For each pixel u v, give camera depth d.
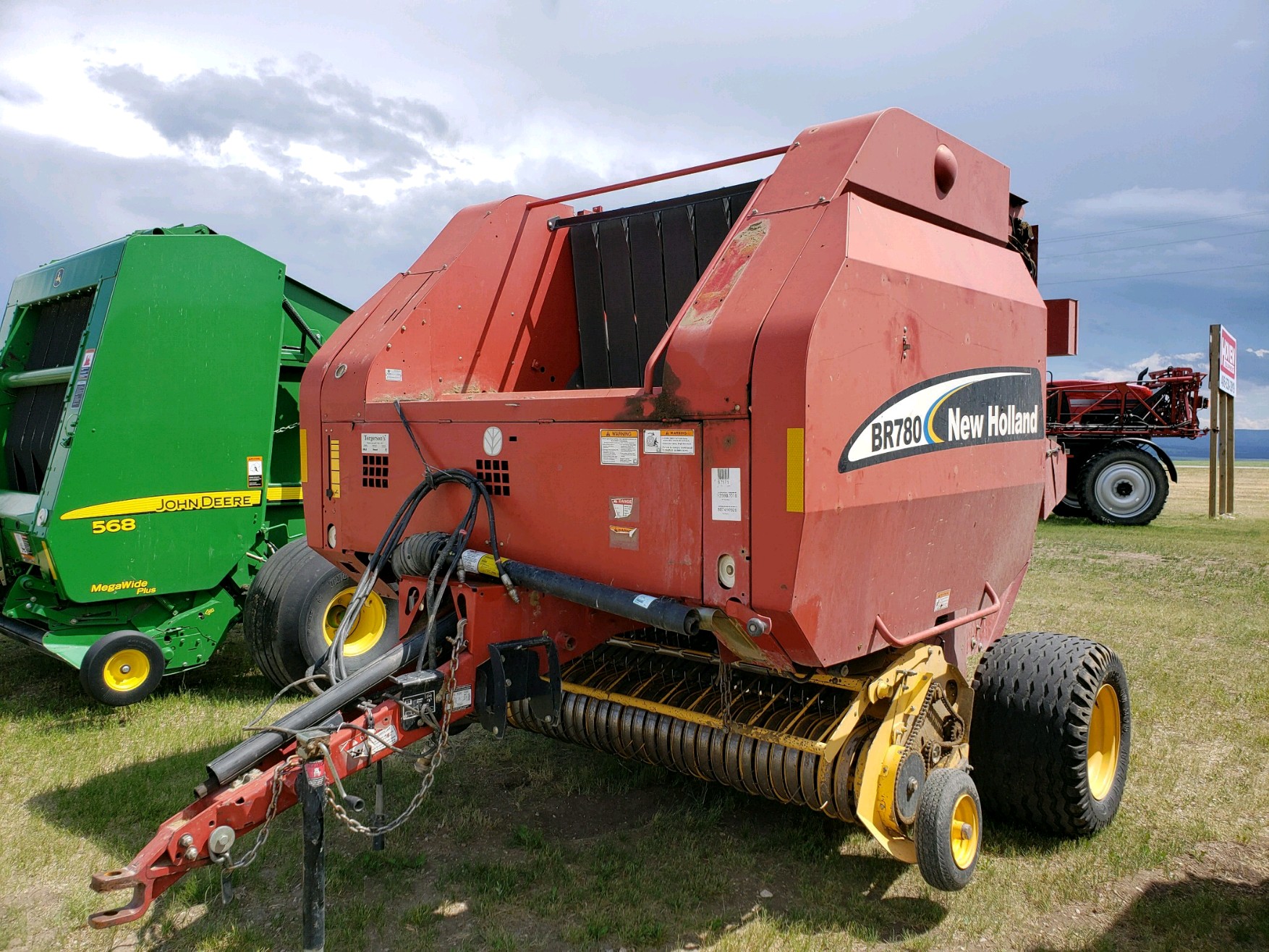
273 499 6.18
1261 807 4.00
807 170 3.07
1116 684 3.85
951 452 3.24
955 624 3.41
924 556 3.16
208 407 5.65
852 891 3.30
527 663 3.12
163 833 2.41
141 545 5.42
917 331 3.00
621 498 2.95
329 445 4.07
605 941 2.99
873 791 2.95
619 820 3.88
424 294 4.03
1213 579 9.29
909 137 3.25
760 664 2.98
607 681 3.62
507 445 3.29
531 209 4.44
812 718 3.18
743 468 2.63
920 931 3.06
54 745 4.72
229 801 2.47
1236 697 5.39
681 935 3.02
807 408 2.50
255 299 5.84
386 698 2.90
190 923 3.11
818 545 2.59
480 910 3.16
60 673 6.12
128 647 5.20
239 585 5.93
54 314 6.29
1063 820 3.60
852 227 2.79
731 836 3.71
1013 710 3.60
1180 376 15.20
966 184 3.63
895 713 3.02
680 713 3.25
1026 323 3.82
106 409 5.24
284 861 3.50
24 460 6.29
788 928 3.05
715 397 2.68
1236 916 3.14
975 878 3.40
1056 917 3.15
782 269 2.78
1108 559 10.70
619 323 4.46
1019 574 4.13
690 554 2.78
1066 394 15.95
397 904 3.23
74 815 3.90
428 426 3.56
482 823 3.84
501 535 3.35
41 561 5.34
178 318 5.51
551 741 4.75
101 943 3.00
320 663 3.17
